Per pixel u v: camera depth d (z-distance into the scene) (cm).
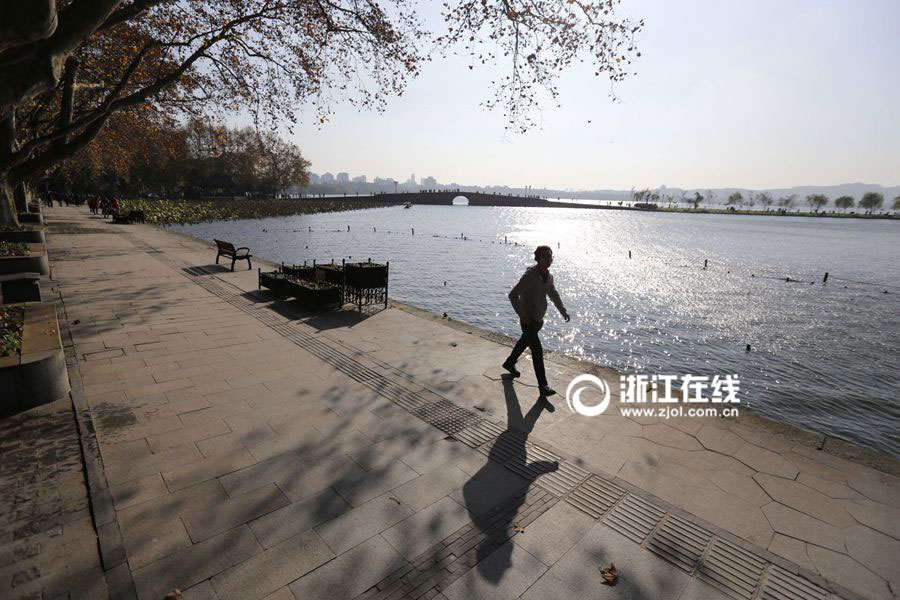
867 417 1155
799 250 5353
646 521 357
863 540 340
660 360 1515
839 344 1723
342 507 361
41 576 283
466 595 283
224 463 414
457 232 6456
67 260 1498
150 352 690
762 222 12862
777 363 1508
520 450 455
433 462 431
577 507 372
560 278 3109
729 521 359
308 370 645
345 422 501
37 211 3294
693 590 294
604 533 344
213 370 630
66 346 704
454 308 2073
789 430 501
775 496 389
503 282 2739
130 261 1526
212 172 8869
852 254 5031
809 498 387
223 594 276
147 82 1466
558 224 9550
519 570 305
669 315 2120
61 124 1138
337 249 3972
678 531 347
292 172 9756
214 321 867
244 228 5103
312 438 464
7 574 282
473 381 623
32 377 494
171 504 355
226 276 1317
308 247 4000
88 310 910
